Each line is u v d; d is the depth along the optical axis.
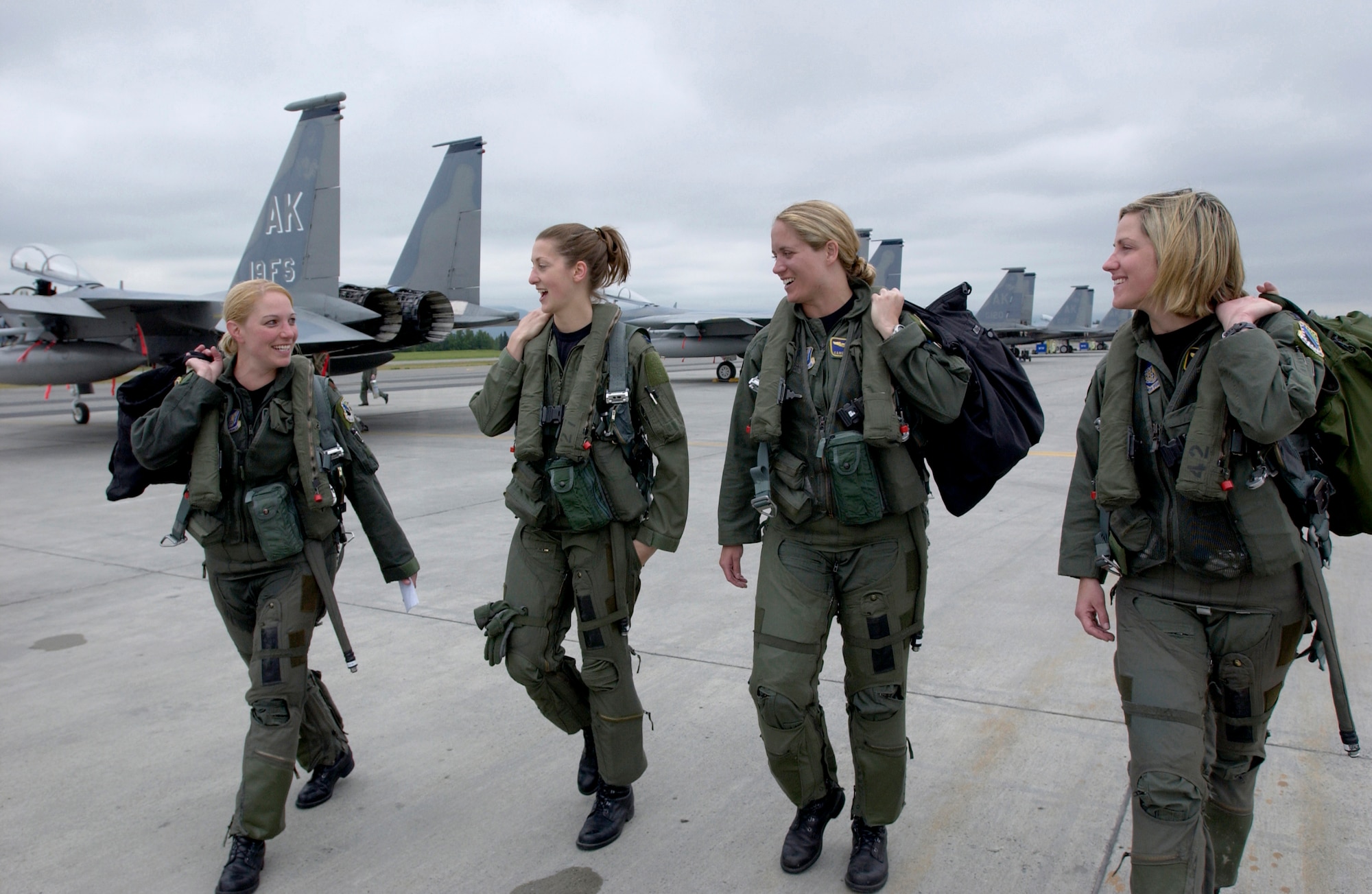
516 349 2.40
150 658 4.07
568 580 2.46
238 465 2.33
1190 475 1.68
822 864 2.37
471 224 17.23
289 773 2.33
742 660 3.87
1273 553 1.69
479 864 2.40
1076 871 2.29
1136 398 1.85
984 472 2.16
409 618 4.57
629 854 2.43
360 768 2.97
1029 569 5.29
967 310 2.32
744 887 2.27
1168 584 1.83
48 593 5.21
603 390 2.33
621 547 2.39
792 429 2.17
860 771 2.23
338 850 2.49
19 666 3.98
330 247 13.67
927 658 3.84
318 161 13.70
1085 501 2.01
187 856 2.48
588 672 2.41
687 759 2.97
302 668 2.37
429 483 9.14
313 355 13.06
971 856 2.37
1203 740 1.77
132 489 2.43
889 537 2.15
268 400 2.33
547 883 2.31
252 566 2.38
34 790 2.85
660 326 28.17
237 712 3.45
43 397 28.30
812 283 2.11
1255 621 1.77
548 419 2.31
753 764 2.93
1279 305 1.78
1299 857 2.31
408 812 2.69
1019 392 2.20
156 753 3.10
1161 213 1.74
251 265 14.61
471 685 3.67
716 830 2.54
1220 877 2.00
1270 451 1.73
